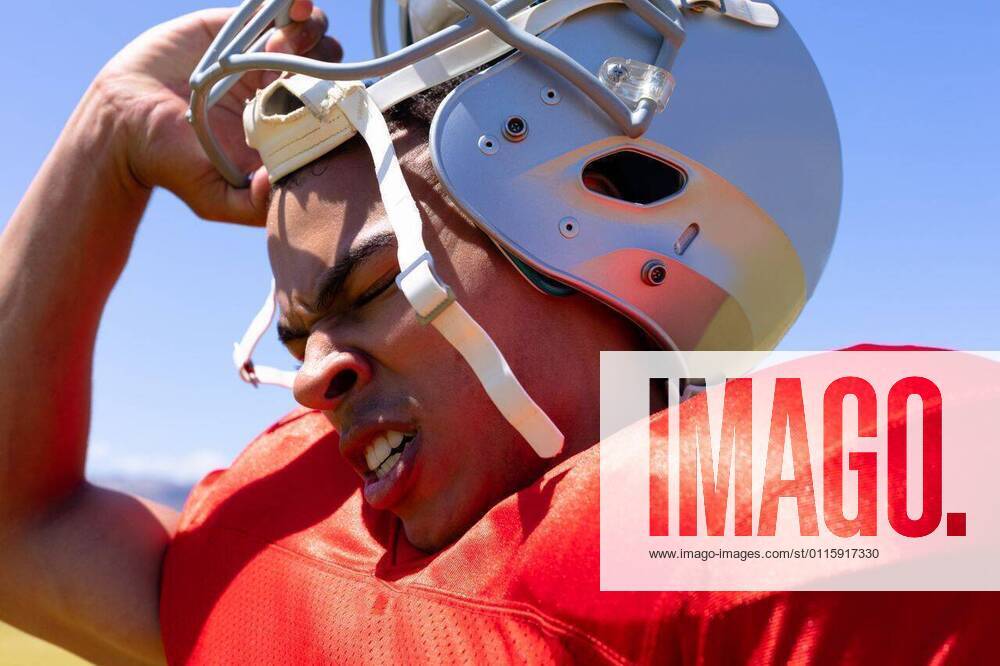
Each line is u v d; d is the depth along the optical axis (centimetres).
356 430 78
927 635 53
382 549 85
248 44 83
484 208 74
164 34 111
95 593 103
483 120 75
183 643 95
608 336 78
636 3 76
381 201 78
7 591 106
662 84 75
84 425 108
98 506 108
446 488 77
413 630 72
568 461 71
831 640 54
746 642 57
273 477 101
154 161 106
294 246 80
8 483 104
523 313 76
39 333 104
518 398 69
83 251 107
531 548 67
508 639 66
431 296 69
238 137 109
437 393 76
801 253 84
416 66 77
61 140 109
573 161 76
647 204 77
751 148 80
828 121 86
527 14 78
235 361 107
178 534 104
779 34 85
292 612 86
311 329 81
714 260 79
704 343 81
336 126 79
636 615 61
